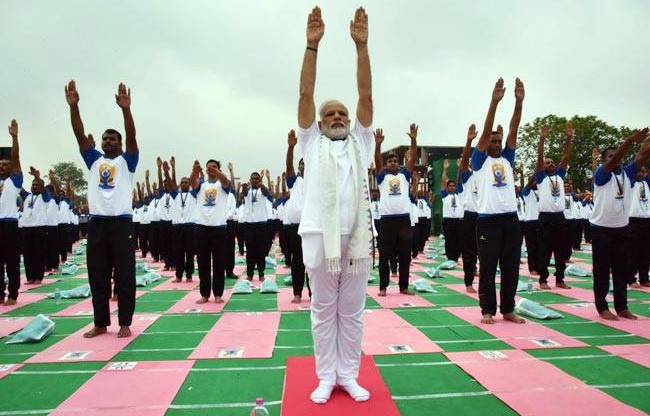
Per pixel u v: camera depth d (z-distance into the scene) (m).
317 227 3.37
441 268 12.23
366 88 3.60
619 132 30.91
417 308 7.09
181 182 10.84
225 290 9.20
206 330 5.91
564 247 8.72
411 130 8.34
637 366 4.32
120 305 5.64
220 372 4.31
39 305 7.75
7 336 5.74
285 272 12.15
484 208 6.12
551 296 7.92
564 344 5.05
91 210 5.64
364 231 3.42
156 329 5.99
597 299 6.30
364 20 3.60
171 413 3.46
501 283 6.16
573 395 3.67
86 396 3.78
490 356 4.66
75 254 18.48
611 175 6.09
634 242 8.98
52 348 5.12
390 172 8.36
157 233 14.84
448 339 5.31
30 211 10.22
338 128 3.58
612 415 3.30
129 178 5.79
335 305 3.53
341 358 3.60
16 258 7.86
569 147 8.69
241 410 3.50
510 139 6.24
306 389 3.70
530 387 3.84
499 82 5.84
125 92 5.52
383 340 5.28
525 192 10.88
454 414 3.37
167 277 11.42
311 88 3.51
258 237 10.37
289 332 5.77
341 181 3.42
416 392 3.77
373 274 11.31
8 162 8.02
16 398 3.75
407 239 8.27
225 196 7.93
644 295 8.12
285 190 12.84
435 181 30.53
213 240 7.79
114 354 4.89
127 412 3.48
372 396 3.55
